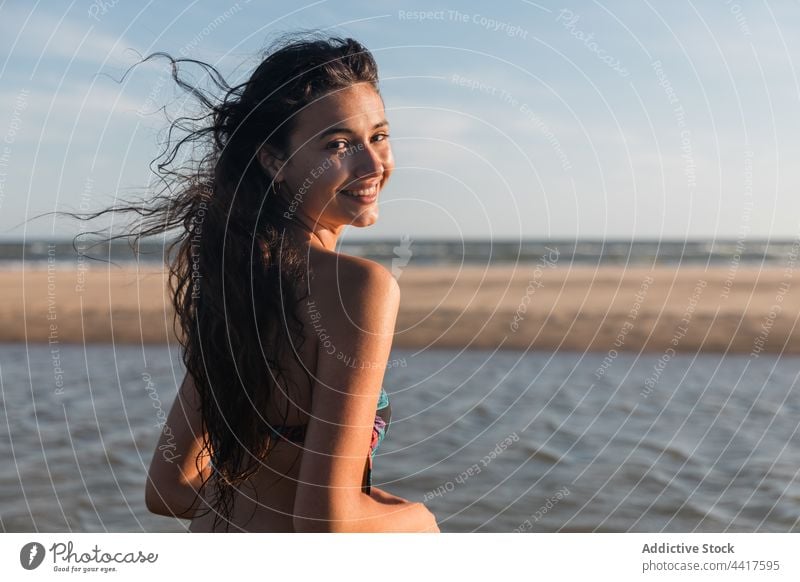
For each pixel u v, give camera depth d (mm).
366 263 1321
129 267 14812
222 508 1515
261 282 1374
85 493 4730
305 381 1357
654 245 36125
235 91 1520
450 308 14398
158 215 1656
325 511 1274
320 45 1427
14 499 4562
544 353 10727
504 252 32000
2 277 20828
